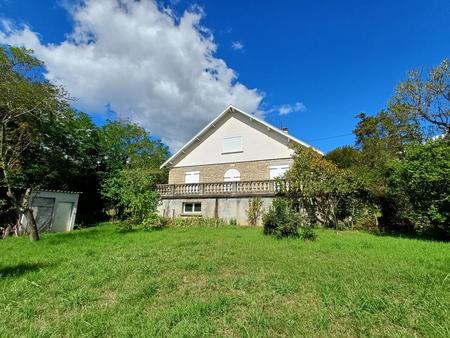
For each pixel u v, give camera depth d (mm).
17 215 16750
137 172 18938
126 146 32812
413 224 13539
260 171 21031
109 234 13500
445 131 20391
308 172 15570
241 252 7828
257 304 4098
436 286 4645
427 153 10984
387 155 21406
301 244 9148
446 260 6605
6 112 12859
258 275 5551
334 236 11523
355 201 15203
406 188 11781
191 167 23906
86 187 25656
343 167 23031
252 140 21922
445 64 19797
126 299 4395
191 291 4762
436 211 10641
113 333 3346
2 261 7496
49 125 19562
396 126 22516
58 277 5738
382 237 11391
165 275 5711
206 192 19422
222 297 4277
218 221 17094
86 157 25328
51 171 21078
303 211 16094
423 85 20609
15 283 5277
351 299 4172
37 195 17875
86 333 3334
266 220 11797
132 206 16062
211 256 7379
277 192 16859
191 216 19312
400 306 3898
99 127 28672
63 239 11953
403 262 6438
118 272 5973
